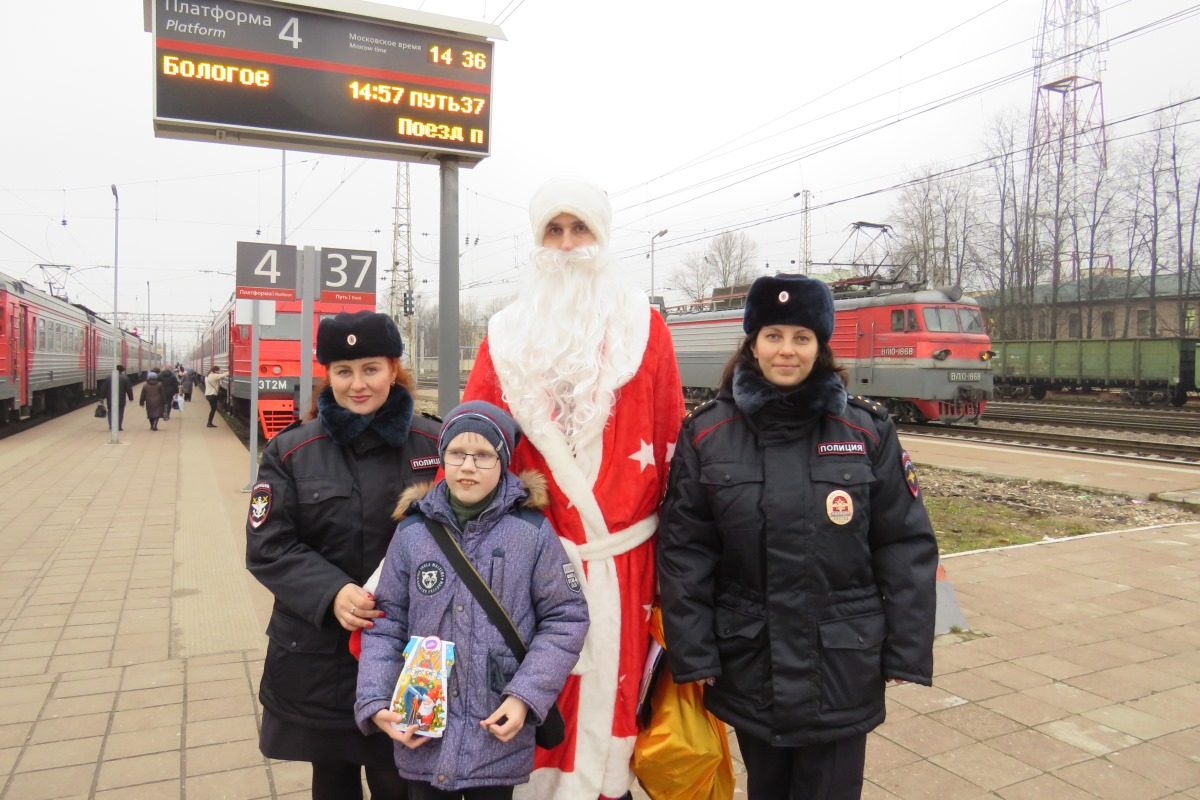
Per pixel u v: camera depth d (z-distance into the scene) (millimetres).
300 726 2061
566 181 2191
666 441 2297
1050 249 34719
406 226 38469
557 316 2152
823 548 1978
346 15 5719
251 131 5598
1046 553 6277
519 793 2104
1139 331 34188
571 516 2115
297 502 2080
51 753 3068
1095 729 3311
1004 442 14352
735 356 2156
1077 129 32969
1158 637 4398
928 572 2025
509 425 1976
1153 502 8914
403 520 1983
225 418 22078
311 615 1944
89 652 4152
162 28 5383
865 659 1984
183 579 5598
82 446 14547
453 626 1844
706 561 2076
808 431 2043
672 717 2107
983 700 3582
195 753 3084
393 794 2160
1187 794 2834
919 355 17234
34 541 6797
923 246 38062
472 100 6055
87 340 26500
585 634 1910
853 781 2037
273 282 8195
